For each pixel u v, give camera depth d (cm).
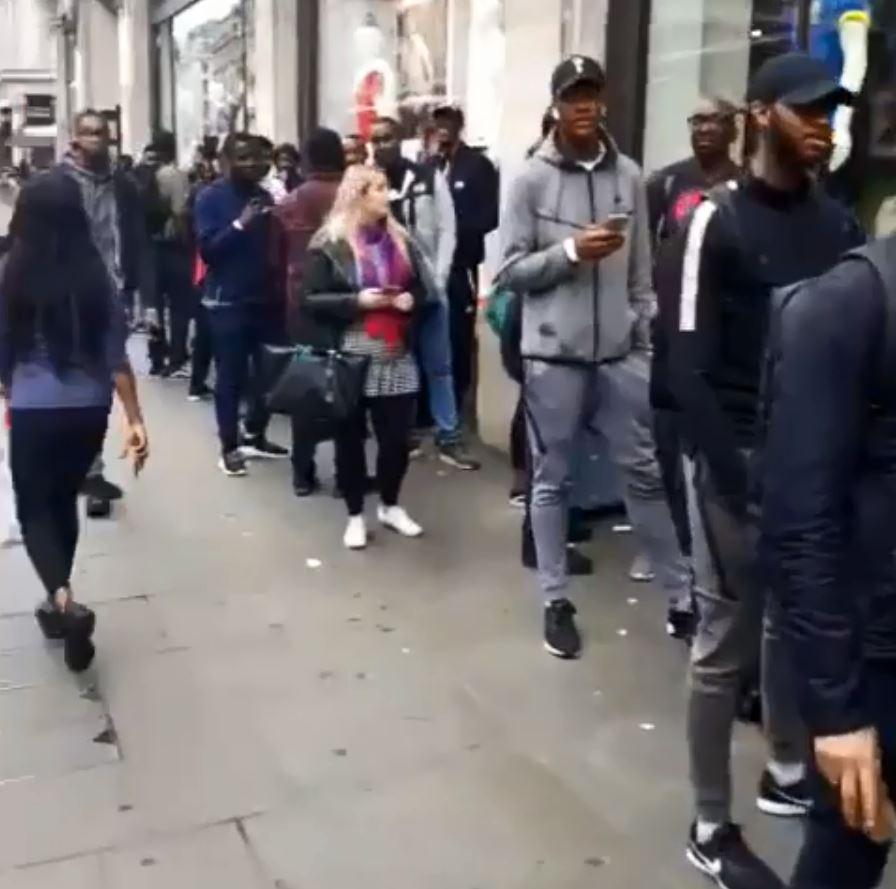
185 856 300
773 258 269
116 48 2064
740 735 356
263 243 632
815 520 177
